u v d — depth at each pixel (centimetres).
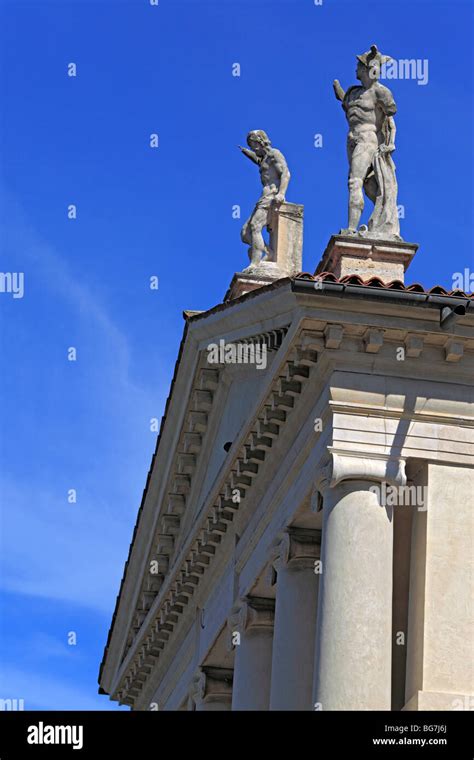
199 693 3778
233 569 3481
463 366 2898
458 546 2830
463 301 2806
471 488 2861
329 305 2814
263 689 3306
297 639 3047
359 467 2827
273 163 3781
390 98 3266
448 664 2762
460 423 2884
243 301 3148
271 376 2998
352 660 2734
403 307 2812
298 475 3061
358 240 3134
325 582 2795
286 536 3108
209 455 3653
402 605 2864
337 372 2864
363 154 3234
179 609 3997
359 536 2805
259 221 3750
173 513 3859
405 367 2886
